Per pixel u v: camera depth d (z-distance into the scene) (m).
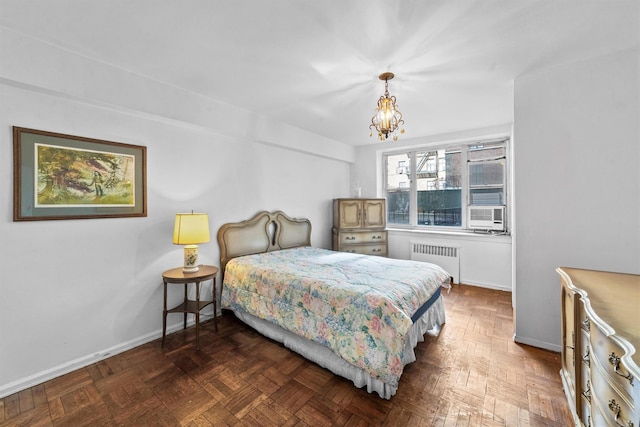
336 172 5.14
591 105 2.09
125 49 1.96
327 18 1.60
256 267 2.84
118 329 2.40
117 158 2.37
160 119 2.58
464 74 2.31
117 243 2.40
